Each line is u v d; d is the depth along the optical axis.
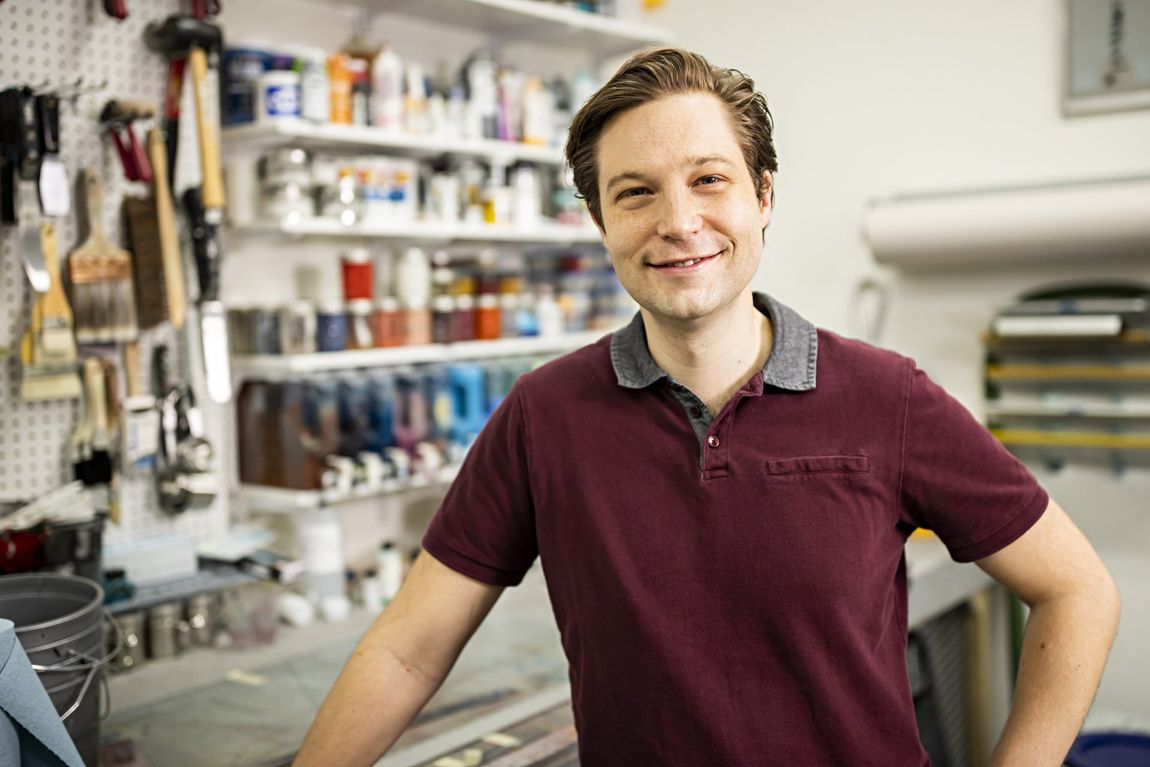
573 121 1.05
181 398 2.02
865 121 2.87
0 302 1.79
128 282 1.90
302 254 2.49
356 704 1.08
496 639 1.93
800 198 3.02
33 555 1.67
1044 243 2.37
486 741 1.50
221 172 2.19
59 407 1.88
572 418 1.08
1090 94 2.47
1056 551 1.03
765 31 3.06
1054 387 2.57
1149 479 2.50
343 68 2.24
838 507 0.99
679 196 0.96
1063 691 1.01
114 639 1.79
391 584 2.39
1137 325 2.41
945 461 1.01
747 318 1.06
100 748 1.46
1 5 1.79
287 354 2.18
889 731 0.99
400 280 2.48
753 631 0.99
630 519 1.03
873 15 2.84
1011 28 2.60
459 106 2.50
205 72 1.96
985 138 2.66
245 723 1.55
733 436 1.02
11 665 1.05
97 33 1.92
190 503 2.02
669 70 0.98
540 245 3.01
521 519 1.13
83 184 1.87
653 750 1.01
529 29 2.74
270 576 1.94
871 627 1.00
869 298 2.89
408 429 2.43
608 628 1.02
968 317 2.71
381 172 2.34
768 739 0.98
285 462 2.22
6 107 1.71
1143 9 2.38
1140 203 2.21
